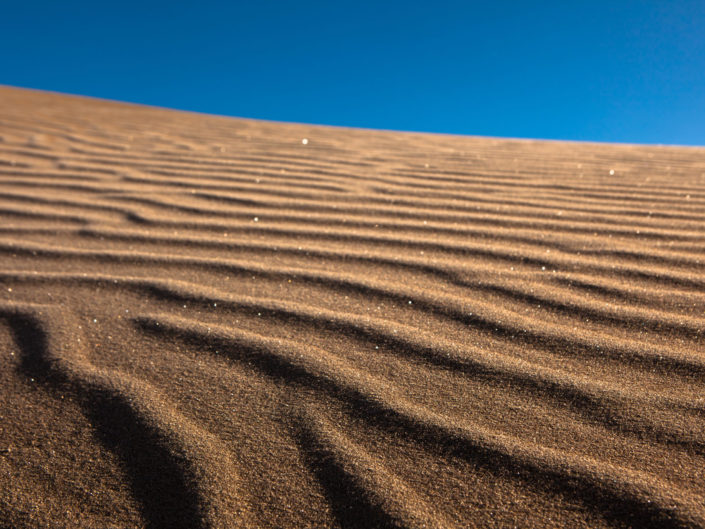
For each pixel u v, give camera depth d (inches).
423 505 35.9
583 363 51.2
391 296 66.8
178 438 42.4
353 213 104.7
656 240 86.1
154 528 34.8
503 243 86.4
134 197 114.2
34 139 181.6
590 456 39.4
